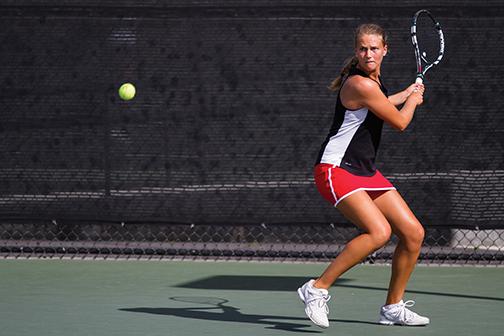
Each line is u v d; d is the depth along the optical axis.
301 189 22.56
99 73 22.94
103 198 23.06
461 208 22.11
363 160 14.93
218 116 22.73
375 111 14.65
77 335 15.02
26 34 23.06
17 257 22.98
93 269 21.53
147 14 22.75
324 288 14.98
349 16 22.28
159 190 22.92
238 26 22.58
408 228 15.11
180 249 23.03
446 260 22.47
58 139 23.11
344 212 14.90
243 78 22.64
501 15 21.84
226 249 23.17
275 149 22.62
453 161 22.16
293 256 22.80
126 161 22.98
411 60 22.09
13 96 23.17
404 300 18.08
